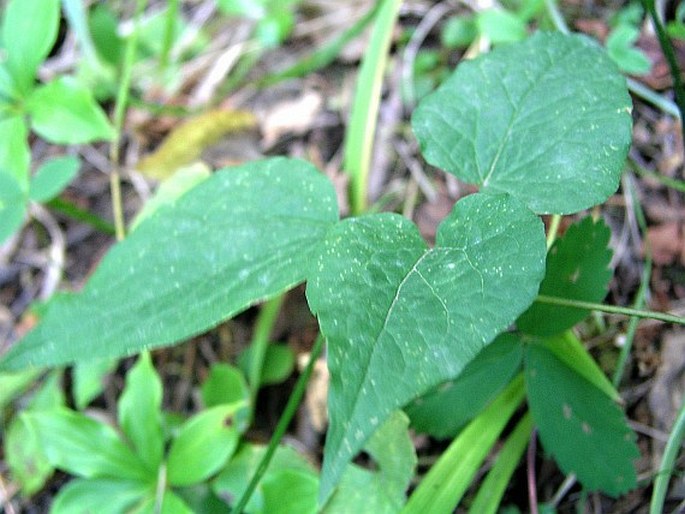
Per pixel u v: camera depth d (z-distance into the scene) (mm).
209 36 392
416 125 188
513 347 208
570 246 202
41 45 277
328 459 115
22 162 274
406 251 148
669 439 208
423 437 252
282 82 365
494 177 178
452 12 347
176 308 179
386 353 125
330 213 180
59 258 339
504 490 225
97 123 276
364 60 291
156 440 242
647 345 245
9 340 330
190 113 361
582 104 179
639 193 272
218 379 272
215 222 187
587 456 202
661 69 279
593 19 309
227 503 242
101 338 181
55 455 242
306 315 291
